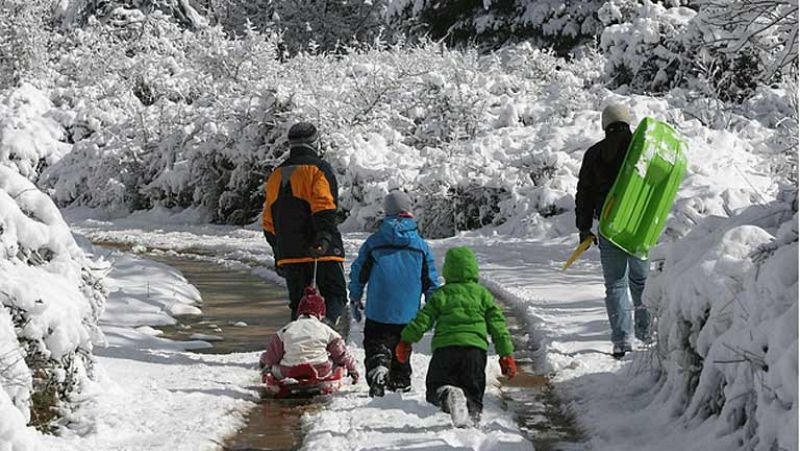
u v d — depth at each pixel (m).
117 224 47.94
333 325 16.14
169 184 49.69
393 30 78.69
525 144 40.56
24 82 61.22
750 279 11.36
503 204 37.97
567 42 69.56
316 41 85.44
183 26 84.56
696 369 12.57
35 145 55.72
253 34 56.50
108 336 19.16
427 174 39.97
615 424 12.70
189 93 59.53
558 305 21.97
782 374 9.61
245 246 36.81
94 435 12.34
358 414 13.38
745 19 24.98
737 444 10.66
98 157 53.28
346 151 42.75
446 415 13.22
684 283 12.82
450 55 51.66
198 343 19.34
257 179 47.38
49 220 14.14
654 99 41.97
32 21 65.75
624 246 16.48
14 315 12.62
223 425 12.95
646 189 16.52
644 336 16.78
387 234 14.75
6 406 10.98
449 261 13.05
